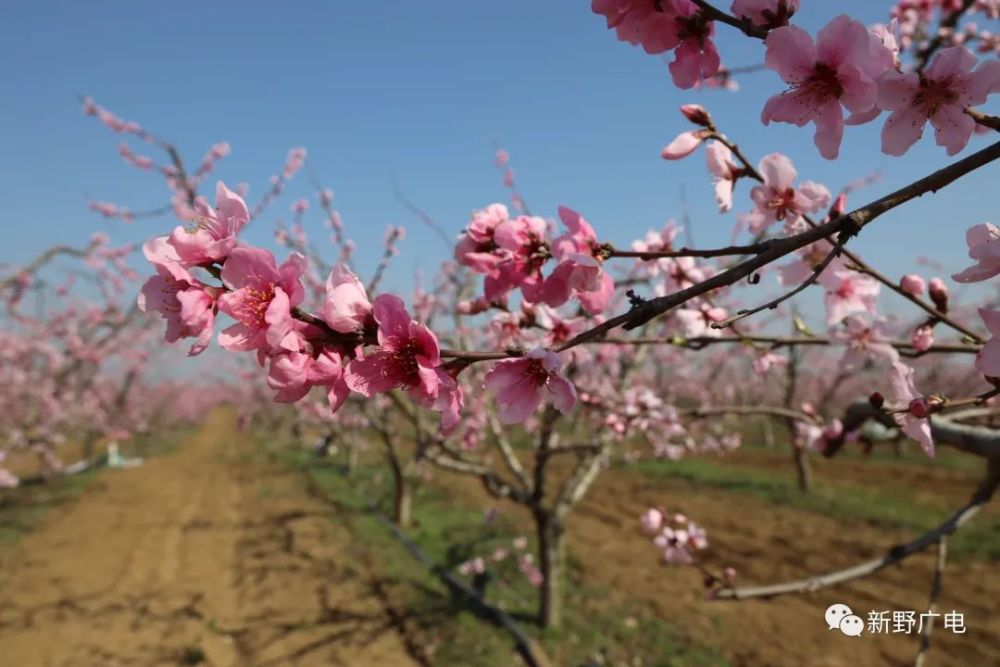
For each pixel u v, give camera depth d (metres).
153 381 28.33
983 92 0.97
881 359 2.07
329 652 6.63
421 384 0.99
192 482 17.28
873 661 6.18
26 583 8.85
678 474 15.15
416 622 7.15
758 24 1.05
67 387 15.56
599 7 1.13
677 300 0.88
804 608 7.39
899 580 7.98
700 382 19.09
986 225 1.05
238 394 28.64
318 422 17.12
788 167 1.67
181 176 7.80
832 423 2.71
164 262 0.97
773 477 14.29
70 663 6.56
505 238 1.40
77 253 8.08
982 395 1.38
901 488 12.62
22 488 15.86
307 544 10.49
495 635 6.67
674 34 1.13
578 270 1.21
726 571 2.38
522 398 1.05
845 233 0.88
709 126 1.53
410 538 10.37
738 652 6.42
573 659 6.18
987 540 8.89
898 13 4.37
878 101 0.99
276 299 0.91
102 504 13.99
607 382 6.29
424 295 9.30
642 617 7.24
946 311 1.70
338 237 8.54
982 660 5.99
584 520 11.72
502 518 11.49
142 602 8.20
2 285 7.36
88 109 8.02
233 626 7.45
